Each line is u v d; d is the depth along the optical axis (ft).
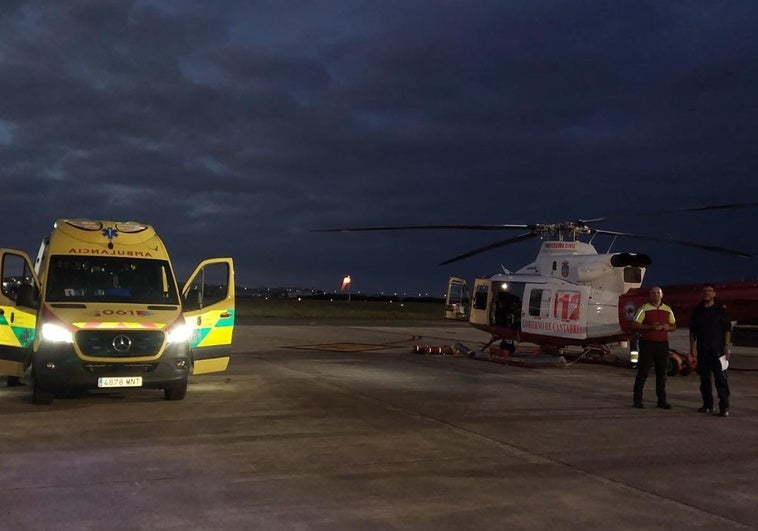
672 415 29.91
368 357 52.21
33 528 13.93
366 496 16.66
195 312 31.53
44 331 26.73
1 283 29.22
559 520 15.24
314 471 18.85
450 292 60.08
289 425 25.09
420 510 15.69
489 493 17.19
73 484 17.07
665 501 16.94
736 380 44.86
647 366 31.55
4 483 17.06
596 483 18.42
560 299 49.90
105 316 27.30
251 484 17.43
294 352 55.36
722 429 26.78
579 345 50.19
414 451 21.50
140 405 28.60
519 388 37.06
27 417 25.61
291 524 14.52
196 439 22.44
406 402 31.09
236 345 61.16
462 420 27.02
